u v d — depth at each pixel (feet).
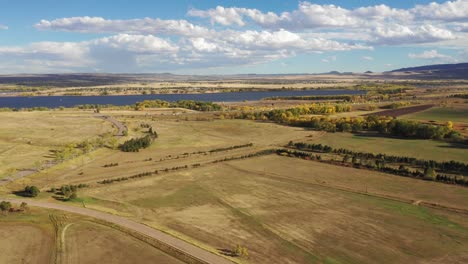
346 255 227.40
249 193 336.90
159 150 504.43
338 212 293.02
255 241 244.01
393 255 227.61
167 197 324.80
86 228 255.29
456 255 227.40
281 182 369.71
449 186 351.05
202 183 364.79
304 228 263.90
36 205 293.43
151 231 252.42
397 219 279.28
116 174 388.57
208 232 256.11
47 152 471.62
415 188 347.77
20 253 220.43
